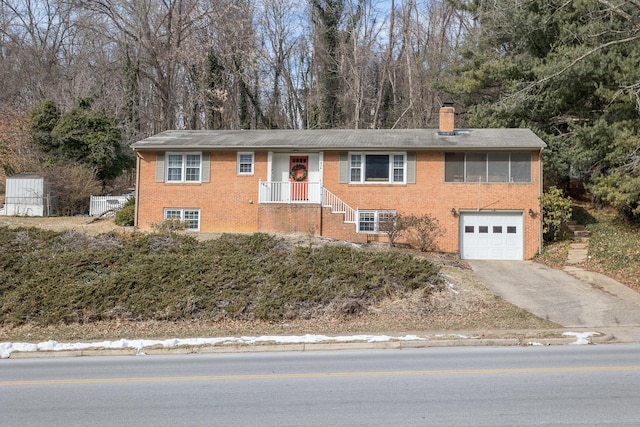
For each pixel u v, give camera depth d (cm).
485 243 2636
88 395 845
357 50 4756
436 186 2673
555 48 2977
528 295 1841
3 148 3653
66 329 1512
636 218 2827
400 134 2947
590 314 1622
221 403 788
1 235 2133
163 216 2806
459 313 1634
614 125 2598
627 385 866
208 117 4478
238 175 2789
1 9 5138
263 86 4831
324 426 674
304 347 1283
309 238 2317
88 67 5131
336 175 2736
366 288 1742
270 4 5184
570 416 702
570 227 2809
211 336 1423
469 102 3394
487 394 816
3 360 1199
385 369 1013
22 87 4984
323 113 4681
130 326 1536
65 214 3322
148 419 715
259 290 1716
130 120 4259
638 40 2562
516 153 2644
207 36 4388
